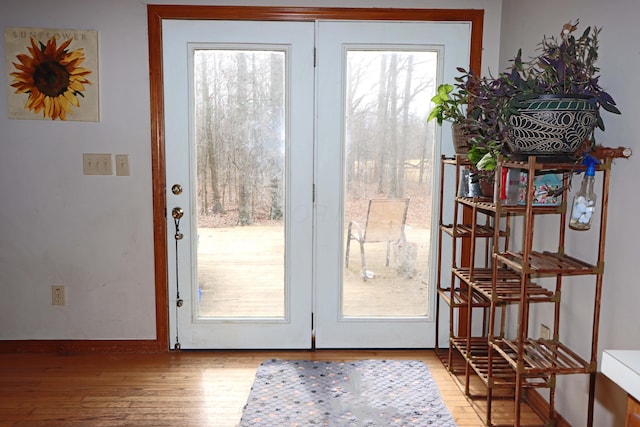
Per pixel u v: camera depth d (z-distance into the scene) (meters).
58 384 2.63
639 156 1.74
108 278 2.99
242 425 2.24
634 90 1.77
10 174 2.88
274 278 3.04
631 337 1.78
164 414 2.35
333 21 2.84
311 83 2.88
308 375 2.73
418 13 2.83
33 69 2.81
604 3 1.93
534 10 2.47
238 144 2.92
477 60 2.88
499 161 2.04
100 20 2.80
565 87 1.76
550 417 2.24
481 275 2.54
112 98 2.85
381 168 2.96
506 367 2.47
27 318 3.00
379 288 3.05
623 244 1.82
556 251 2.25
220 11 2.80
